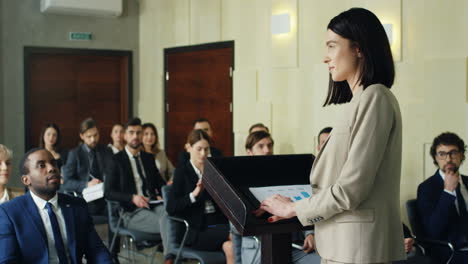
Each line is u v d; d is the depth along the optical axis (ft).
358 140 5.61
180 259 14.46
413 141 17.30
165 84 28.17
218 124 25.14
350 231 5.75
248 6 23.22
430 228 13.42
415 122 17.25
